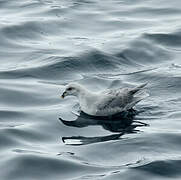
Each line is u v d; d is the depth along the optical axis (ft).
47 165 48.73
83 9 90.17
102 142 53.11
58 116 58.70
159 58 74.18
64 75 68.95
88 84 66.64
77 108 60.90
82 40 79.00
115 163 49.11
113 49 75.46
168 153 50.62
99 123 57.47
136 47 76.28
